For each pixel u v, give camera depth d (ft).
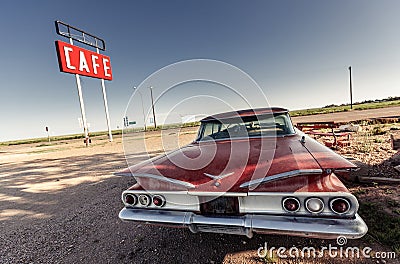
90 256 6.18
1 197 13.00
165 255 5.87
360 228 3.90
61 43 33.94
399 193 7.68
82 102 41.63
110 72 45.47
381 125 26.91
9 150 57.21
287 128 8.03
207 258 5.57
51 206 10.69
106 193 11.92
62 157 29.27
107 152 29.89
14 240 7.53
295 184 4.33
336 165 4.32
